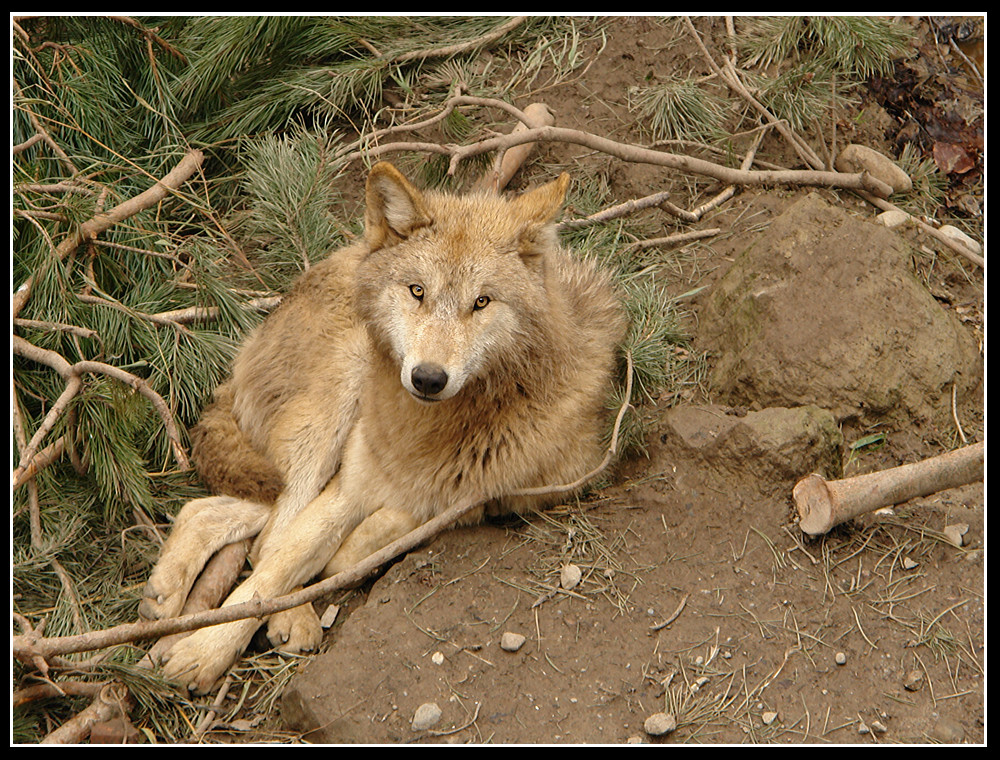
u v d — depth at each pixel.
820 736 5.94
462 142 11.15
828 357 7.90
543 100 11.45
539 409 7.43
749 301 8.45
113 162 10.50
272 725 6.57
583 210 10.38
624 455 8.18
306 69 11.73
